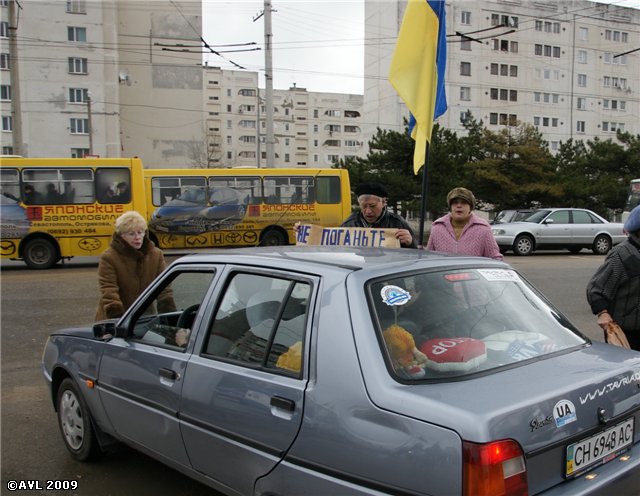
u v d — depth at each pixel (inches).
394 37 2388.0
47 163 632.4
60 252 637.3
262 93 4232.3
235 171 738.8
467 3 2349.9
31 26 1879.9
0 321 345.7
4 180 623.8
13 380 235.8
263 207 746.2
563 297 436.1
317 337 99.1
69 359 161.6
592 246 826.2
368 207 201.3
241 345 114.7
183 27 2263.8
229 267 125.4
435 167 1188.5
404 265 111.1
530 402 87.0
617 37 2613.2
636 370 107.5
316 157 4409.5
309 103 4384.8
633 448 104.4
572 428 91.1
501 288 120.1
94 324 162.9
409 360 94.6
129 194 655.1
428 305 105.3
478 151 1370.6
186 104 2288.4
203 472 117.5
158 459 132.2
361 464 88.0
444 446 81.0
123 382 139.0
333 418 92.1
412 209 1190.9
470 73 2372.0
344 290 100.7
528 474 84.0
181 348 127.1
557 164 1438.2
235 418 108.2
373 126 2588.6
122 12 2210.9
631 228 167.8
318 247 139.1
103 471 155.6
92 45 1932.8
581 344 116.6
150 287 144.0
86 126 1940.2
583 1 2532.0
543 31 2479.1
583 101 2568.9
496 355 102.2
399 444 84.7
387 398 88.0
